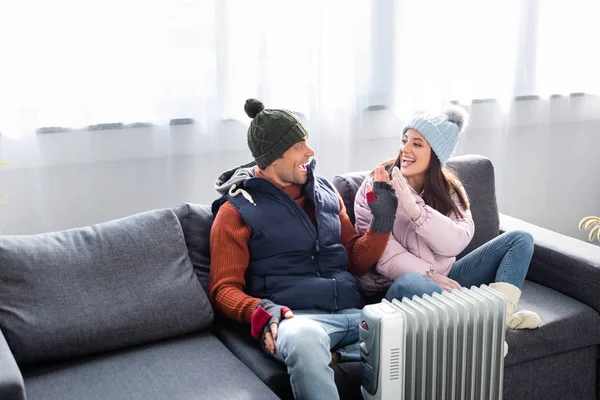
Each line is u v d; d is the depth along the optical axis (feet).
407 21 9.78
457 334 6.66
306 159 7.13
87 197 8.49
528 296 7.94
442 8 9.96
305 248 7.05
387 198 7.20
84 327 6.27
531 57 10.95
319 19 9.14
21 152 7.98
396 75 9.92
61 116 8.09
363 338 6.30
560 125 11.68
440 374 6.62
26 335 6.08
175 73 8.54
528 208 11.87
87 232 6.83
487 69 10.61
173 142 8.76
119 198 8.66
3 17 7.61
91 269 6.55
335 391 5.91
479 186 8.64
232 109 8.96
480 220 8.56
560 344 7.36
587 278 7.71
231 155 9.15
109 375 6.07
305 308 6.88
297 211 7.10
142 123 8.50
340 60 9.43
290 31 9.03
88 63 8.07
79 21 7.93
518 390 7.32
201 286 6.98
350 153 9.84
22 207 8.15
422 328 6.41
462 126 7.89
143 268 6.73
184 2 8.38
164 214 7.10
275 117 7.00
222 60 8.74
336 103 9.56
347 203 8.05
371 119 9.95
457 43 10.27
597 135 12.03
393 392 6.27
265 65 8.98
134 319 6.47
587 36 11.30
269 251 6.98
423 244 7.60
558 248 8.09
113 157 8.47
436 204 7.72
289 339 5.99
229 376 6.06
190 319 6.75
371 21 9.61
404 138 7.78
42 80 7.91
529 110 11.23
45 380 6.00
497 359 6.80
